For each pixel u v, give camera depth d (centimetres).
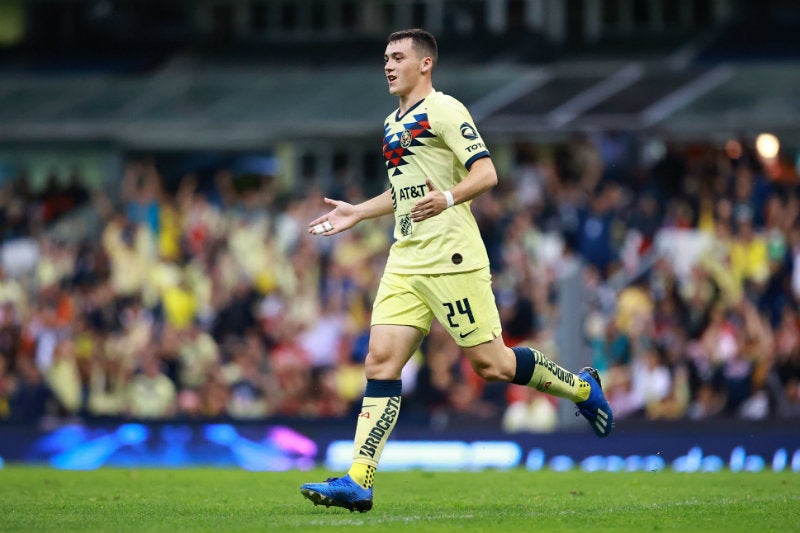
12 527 2073
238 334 6053
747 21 9256
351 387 5644
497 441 4250
